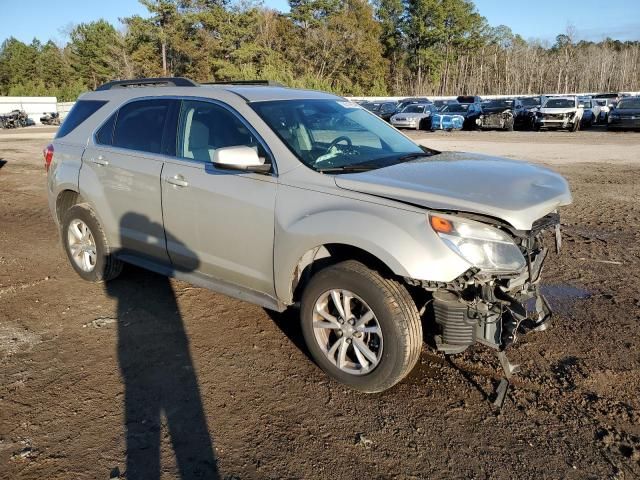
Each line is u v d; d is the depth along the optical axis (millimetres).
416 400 3248
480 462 2713
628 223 7520
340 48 66812
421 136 25547
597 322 4254
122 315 4438
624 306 4559
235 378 3490
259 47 56750
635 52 100750
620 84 94438
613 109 25953
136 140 4480
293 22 66375
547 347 3859
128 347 3904
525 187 3197
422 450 2805
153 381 3457
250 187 3604
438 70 87000
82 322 4316
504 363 3146
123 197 4477
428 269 2879
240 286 3875
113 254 4832
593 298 4750
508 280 3133
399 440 2885
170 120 4254
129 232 4527
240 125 3818
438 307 3113
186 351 3844
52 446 2840
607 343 3898
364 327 3197
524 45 102562
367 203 3127
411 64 86250
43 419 3064
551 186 3322
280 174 3514
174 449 2818
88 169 4773
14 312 4527
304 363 3678
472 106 30547
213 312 4496
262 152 3670
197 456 2768
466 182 3197
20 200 9602
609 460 2709
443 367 3617
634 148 17938
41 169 14125
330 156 3744
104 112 4840
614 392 3287
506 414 3100
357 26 73312
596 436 2893
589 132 25969
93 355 3789
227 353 3814
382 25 82938
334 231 3125
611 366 3580
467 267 2875
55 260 5926
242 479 2607
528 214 2932
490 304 3029
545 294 4863
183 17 55250
